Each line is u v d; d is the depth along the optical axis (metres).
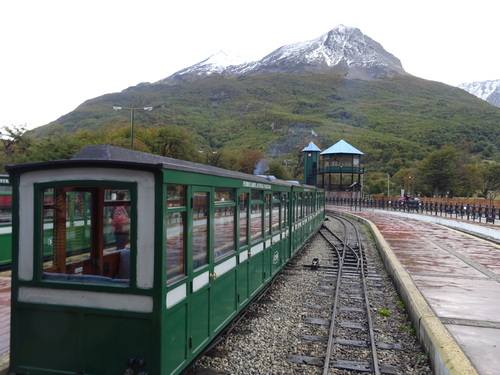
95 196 4.84
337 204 54.59
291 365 5.91
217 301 5.96
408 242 17.05
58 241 4.77
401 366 5.96
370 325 7.51
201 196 5.39
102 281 4.44
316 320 7.91
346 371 5.80
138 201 4.32
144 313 4.26
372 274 12.40
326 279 11.52
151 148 49.53
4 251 10.93
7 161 42.19
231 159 68.06
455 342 5.70
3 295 8.12
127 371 4.30
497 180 64.06
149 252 4.27
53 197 4.75
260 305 8.73
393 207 44.91
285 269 12.55
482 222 27.34
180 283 4.68
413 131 122.88
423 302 7.75
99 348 4.40
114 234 4.73
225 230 6.36
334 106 179.25
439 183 60.03
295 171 76.94
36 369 4.56
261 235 8.65
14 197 4.65
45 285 4.53
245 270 7.39
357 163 56.41
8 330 6.28
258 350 6.35
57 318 4.53
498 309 7.41
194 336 5.12
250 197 7.66
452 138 112.50
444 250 14.73
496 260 12.68
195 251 5.19
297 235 13.81
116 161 4.29
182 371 5.14
